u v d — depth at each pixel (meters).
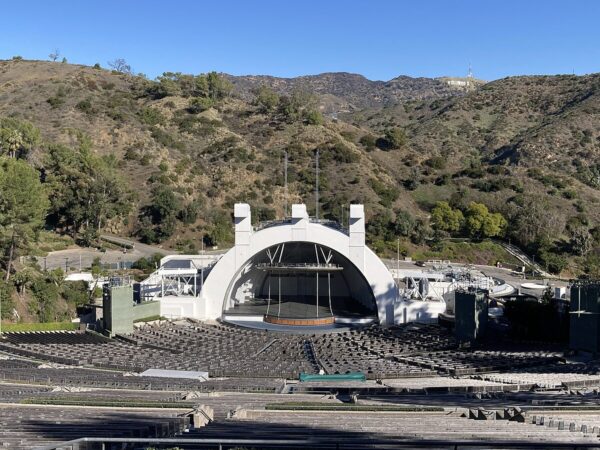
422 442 13.02
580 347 46.84
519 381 34.84
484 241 109.06
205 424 21.45
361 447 12.93
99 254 91.69
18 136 100.38
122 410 25.08
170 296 66.31
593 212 119.44
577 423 21.19
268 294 78.25
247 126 142.75
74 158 102.12
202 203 113.75
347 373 40.66
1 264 65.62
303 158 128.62
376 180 122.38
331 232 64.31
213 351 49.81
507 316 57.84
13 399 27.95
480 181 128.38
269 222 68.75
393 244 102.81
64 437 18.41
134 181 115.38
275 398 31.28
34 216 64.25
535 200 117.75
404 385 35.78
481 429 20.39
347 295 77.62
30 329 56.78
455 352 49.41
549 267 100.00
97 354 46.41
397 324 64.06
